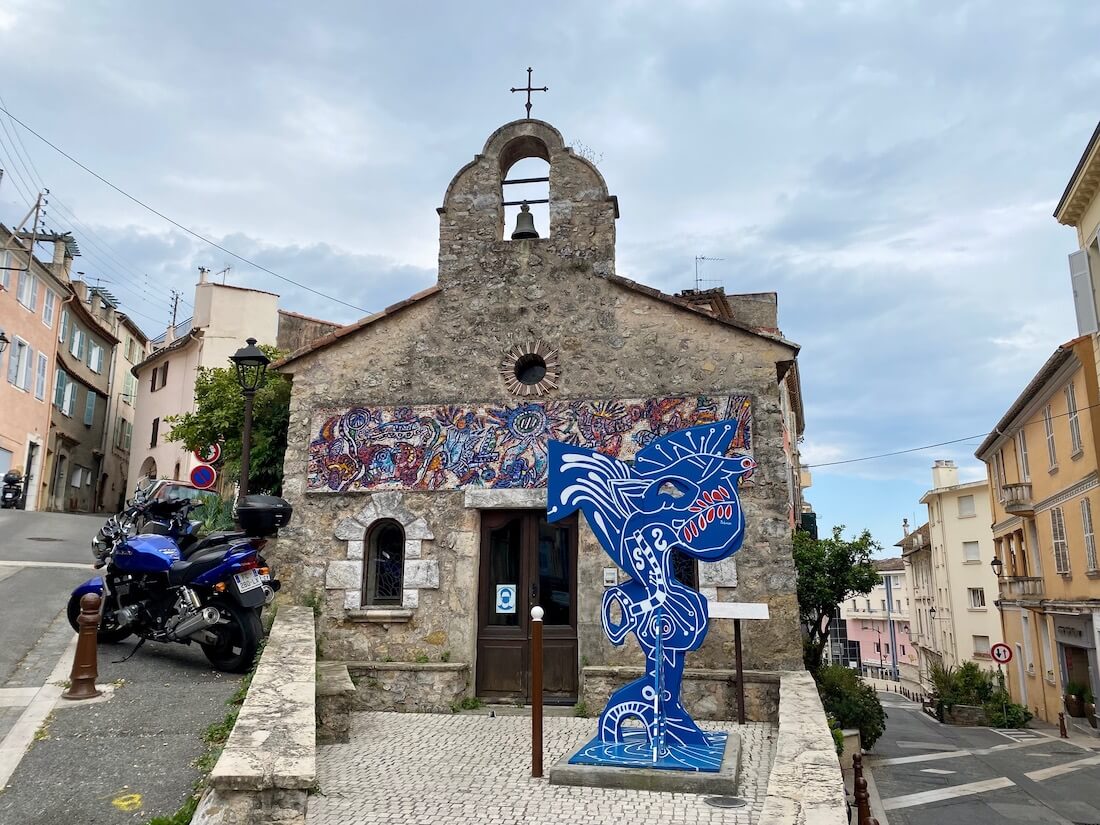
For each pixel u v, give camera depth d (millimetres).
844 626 63000
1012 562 32500
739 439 9797
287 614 9438
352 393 10766
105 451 41625
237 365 11211
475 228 11047
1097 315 15594
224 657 9180
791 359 9977
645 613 7238
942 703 30141
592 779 6613
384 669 9625
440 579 10008
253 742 5574
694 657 9367
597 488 7492
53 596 11719
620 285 10500
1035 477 28047
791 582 9344
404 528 10195
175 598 9258
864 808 8258
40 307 32750
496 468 10172
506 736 8320
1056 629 25953
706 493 7312
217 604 9039
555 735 8336
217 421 15562
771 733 8336
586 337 10453
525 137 11188
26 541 18250
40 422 33062
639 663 9438
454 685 9508
